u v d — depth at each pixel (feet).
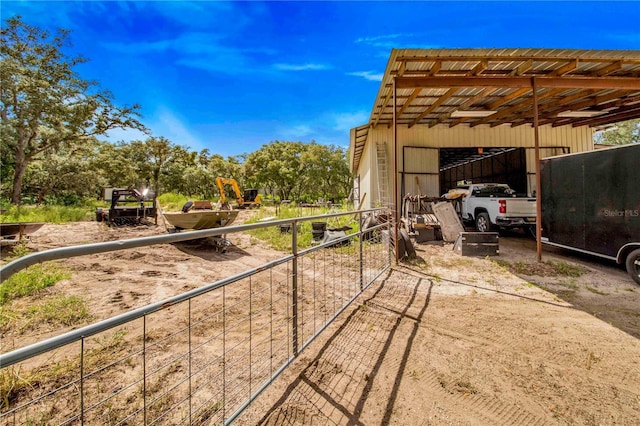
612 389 6.31
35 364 7.30
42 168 69.10
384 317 9.94
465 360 7.39
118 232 30.78
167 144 114.11
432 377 6.72
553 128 33.19
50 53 56.44
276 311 10.66
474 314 10.17
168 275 15.69
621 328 9.07
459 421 5.45
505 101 23.70
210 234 4.97
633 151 13.51
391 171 31.99
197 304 11.39
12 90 54.24
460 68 17.70
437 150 32.83
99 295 12.36
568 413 5.64
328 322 9.09
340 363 7.25
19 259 2.64
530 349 7.89
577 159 16.29
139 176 110.22
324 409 5.71
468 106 25.32
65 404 5.89
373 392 6.22
